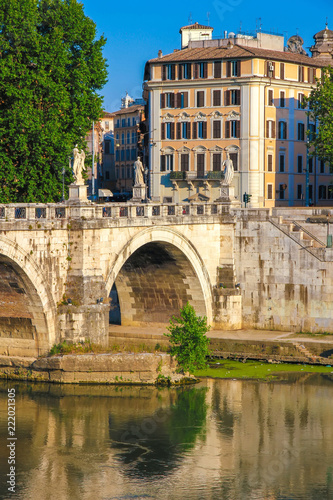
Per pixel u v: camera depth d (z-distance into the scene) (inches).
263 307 4362.7
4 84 4116.6
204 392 3452.3
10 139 4180.6
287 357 3946.9
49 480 2593.5
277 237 4315.9
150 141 6589.6
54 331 3489.2
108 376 3472.0
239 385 3567.9
